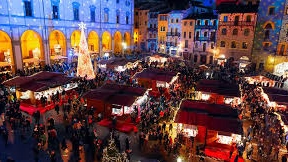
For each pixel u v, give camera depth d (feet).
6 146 62.90
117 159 41.27
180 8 226.17
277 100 85.15
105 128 77.56
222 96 93.66
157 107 87.61
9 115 73.82
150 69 127.24
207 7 216.95
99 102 83.87
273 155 66.80
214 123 65.62
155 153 64.95
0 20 122.72
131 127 78.33
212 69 163.84
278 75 150.92
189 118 67.82
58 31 156.04
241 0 189.37
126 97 83.46
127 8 215.31
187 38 203.62
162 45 223.71
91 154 62.23
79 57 117.50
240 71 157.28
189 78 127.75
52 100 93.61
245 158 64.85
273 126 79.41
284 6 151.12
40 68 137.18
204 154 64.59
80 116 79.46
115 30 204.85
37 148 58.23
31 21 137.90
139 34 244.42
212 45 190.39
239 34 172.04
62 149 62.69
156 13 228.22
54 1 149.18
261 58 166.09
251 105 94.84
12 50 131.54
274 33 158.10
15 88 93.56
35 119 77.66
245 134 76.23
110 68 145.07
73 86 106.52
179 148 67.77
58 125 76.79
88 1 173.47
